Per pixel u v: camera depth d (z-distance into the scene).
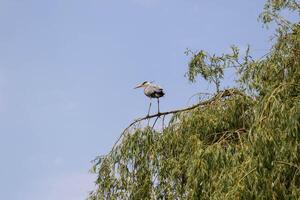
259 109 15.08
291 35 16.31
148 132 17.17
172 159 16.36
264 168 14.24
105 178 17.03
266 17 16.97
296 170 14.09
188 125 16.59
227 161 15.12
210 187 14.91
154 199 16.36
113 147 17.33
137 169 16.95
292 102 14.84
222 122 16.38
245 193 14.03
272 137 14.40
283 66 15.98
